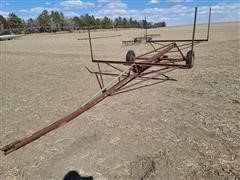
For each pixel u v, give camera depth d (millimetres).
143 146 3949
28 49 20984
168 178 3191
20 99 6801
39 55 16172
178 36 25391
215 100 5621
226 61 9789
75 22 84500
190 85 6895
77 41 27797
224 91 6168
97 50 16922
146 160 3596
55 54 16031
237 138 3965
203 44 16188
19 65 12516
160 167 3416
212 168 3311
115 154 3805
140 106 5602
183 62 10422
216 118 4703
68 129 4738
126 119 4969
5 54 18219
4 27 75938
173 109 5281
